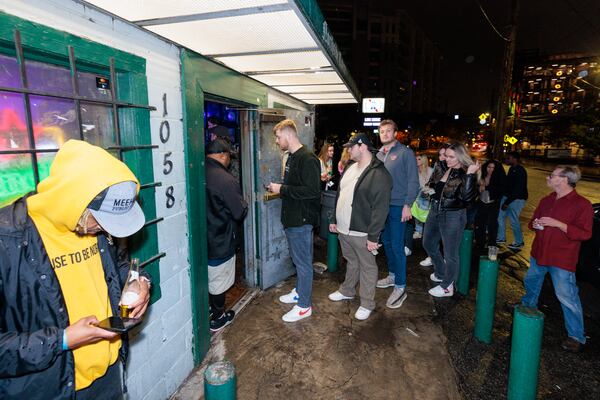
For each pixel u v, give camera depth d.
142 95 2.05
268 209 4.11
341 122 34.12
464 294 4.20
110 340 1.38
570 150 32.91
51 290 1.15
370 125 24.22
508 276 4.86
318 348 3.11
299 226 3.39
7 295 1.08
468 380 2.74
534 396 2.36
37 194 1.15
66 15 1.53
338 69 3.35
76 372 1.28
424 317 3.67
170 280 2.43
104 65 1.75
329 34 2.71
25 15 1.34
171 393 2.50
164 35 2.18
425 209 4.93
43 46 1.42
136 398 2.12
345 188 3.53
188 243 2.64
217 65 3.00
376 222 3.25
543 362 2.99
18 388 1.14
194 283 2.71
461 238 3.94
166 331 2.40
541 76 78.31
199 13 1.81
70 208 1.09
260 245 4.11
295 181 3.33
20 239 1.09
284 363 2.90
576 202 3.02
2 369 1.04
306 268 3.50
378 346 3.15
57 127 1.61
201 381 2.67
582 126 26.56
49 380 1.17
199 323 2.82
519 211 5.94
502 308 3.92
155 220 2.17
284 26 2.04
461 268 4.17
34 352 1.06
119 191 1.15
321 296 4.12
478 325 3.24
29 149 1.42
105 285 1.39
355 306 3.88
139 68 2.02
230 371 1.84
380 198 3.22
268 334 3.32
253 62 3.03
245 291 4.15
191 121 2.57
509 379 2.42
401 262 3.87
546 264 3.19
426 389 2.63
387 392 2.59
